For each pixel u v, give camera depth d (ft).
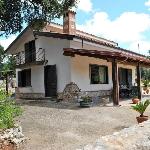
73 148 25.00
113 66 51.83
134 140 8.70
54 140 27.71
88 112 43.98
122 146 8.17
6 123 26.48
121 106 50.83
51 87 63.41
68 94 59.21
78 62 61.00
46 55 64.59
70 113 42.93
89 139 28.14
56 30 76.43
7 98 28.45
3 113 26.30
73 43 59.82
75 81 59.72
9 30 63.77
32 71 69.56
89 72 64.03
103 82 69.67
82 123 35.68
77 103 56.08
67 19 71.05
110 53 50.31
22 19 63.36
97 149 7.72
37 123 35.37
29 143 26.58
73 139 28.09
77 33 75.31
